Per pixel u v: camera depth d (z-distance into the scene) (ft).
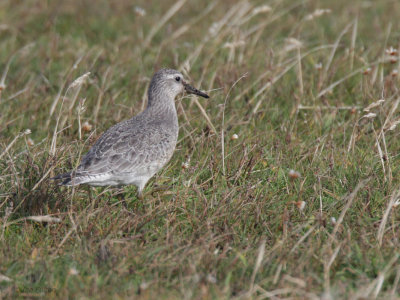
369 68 66.23
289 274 37.63
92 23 91.35
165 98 52.49
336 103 62.90
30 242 42.04
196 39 83.51
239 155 53.52
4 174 49.08
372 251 39.78
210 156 52.85
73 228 41.32
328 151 53.93
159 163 49.47
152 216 44.96
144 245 42.42
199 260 38.70
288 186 49.44
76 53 77.00
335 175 50.31
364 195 47.42
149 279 37.83
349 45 80.12
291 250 38.96
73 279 37.37
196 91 54.44
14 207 45.47
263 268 38.32
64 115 60.23
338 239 42.19
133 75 70.90
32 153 53.57
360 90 65.31
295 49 76.13
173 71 53.21
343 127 58.34
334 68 66.90
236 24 78.69
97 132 57.62
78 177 45.01
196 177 49.80
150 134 48.88
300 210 45.09
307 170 50.96
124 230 43.62
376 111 60.29
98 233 42.32
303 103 63.72
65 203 46.68
